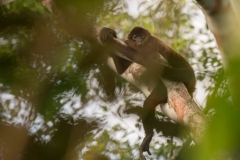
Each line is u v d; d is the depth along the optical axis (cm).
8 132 692
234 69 203
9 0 864
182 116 695
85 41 691
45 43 578
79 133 797
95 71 635
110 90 669
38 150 749
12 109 703
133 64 927
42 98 437
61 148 788
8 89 490
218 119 176
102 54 686
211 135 177
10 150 693
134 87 926
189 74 941
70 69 498
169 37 1137
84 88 487
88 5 245
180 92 761
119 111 911
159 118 912
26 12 835
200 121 607
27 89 495
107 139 991
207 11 377
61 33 662
